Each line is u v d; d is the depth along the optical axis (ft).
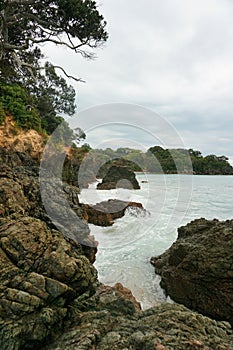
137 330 9.24
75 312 10.67
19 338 8.07
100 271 21.98
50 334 8.79
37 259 10.75
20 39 56.44
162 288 19.98
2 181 19.13
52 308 9.39
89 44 55.36
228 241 17.78
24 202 18.65
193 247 18.97
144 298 18.75
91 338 8.50
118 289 16.42
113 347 8.16
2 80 55.52
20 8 48.26
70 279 10.39
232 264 16.11
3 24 45.70
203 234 21.21
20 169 29.45
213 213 55.16
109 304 12.12
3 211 15.72
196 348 7.91
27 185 21.49
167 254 23.79
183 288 18.02
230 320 15.29
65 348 8.09
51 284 9.68
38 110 67.41
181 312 10.33
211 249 17.79
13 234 11.34
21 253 10.70
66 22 50.62
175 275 18.83
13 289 9.19
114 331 9.18
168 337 8.40
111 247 25.79
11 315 8.55
